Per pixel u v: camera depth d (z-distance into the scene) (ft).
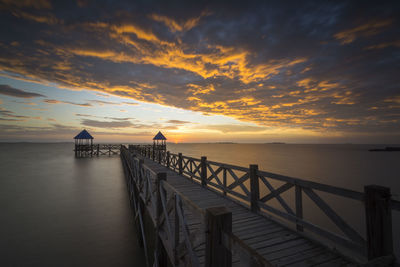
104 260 22.95
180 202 9.21
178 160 35.14
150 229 20.52
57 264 21.79
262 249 10.52
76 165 94.32
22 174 70.49
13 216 33.76
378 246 7.25
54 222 31.99
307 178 101.96
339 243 9.55
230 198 19.51
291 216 12.52
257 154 302.45
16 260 22.11
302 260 9.51
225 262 5.38
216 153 297.74
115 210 37.99
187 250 8.23
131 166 42.24
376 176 109.40
